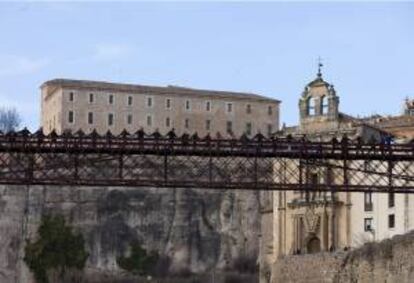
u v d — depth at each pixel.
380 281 107.75
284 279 143.00
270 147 79.06
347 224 155.12
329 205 156.88
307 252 154.62
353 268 116.75
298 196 163.12
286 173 97.00
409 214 143.00
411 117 176.00
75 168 78.38
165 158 79.12
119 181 78.25
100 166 83.88
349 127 162.12
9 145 77.31
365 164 96.31
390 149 79.50
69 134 78.69
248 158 82.94
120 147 78.31
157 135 78.81
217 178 90.94
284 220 165.25
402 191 78.25
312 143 79.38
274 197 168.25
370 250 111.50
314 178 98.81
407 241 101.31
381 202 148.50
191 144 78.75
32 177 77.88
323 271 127.62
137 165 86.75
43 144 77.62
